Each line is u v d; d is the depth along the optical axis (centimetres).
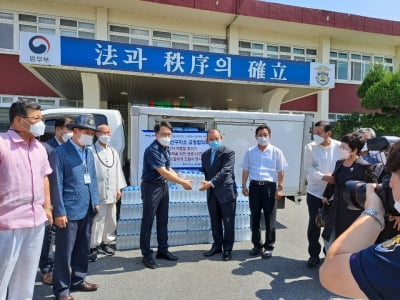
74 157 322
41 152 277
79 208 319
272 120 643
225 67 938
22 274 270
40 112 264
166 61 888
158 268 407
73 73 867
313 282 372
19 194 254
